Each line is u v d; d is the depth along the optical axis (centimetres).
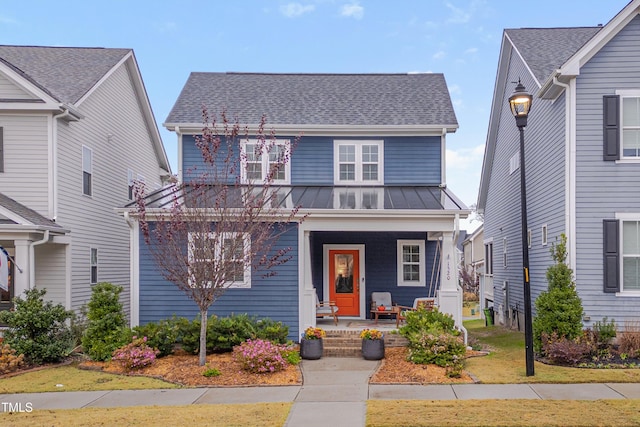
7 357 1041
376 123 1554
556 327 1092
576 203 1155
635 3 1111
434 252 1548
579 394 802
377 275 1548
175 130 1535
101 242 1716
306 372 1002
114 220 1830
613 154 1144
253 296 1280
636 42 1155
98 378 969
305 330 1190
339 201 1348
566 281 1104
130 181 1986
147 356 1035
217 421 686
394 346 1222
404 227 1250
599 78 1161
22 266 1252
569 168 1162
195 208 1017
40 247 1460
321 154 1583
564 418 667
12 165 1392
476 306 3328
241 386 902
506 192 1844
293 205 1304
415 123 1552
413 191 1478
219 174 1430
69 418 711
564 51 1516
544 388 843
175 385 914
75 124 1529
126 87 1945
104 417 711
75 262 1517
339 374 980
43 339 1101
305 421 684
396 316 1413
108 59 1808
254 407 759
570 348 1005
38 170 1394
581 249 1149
